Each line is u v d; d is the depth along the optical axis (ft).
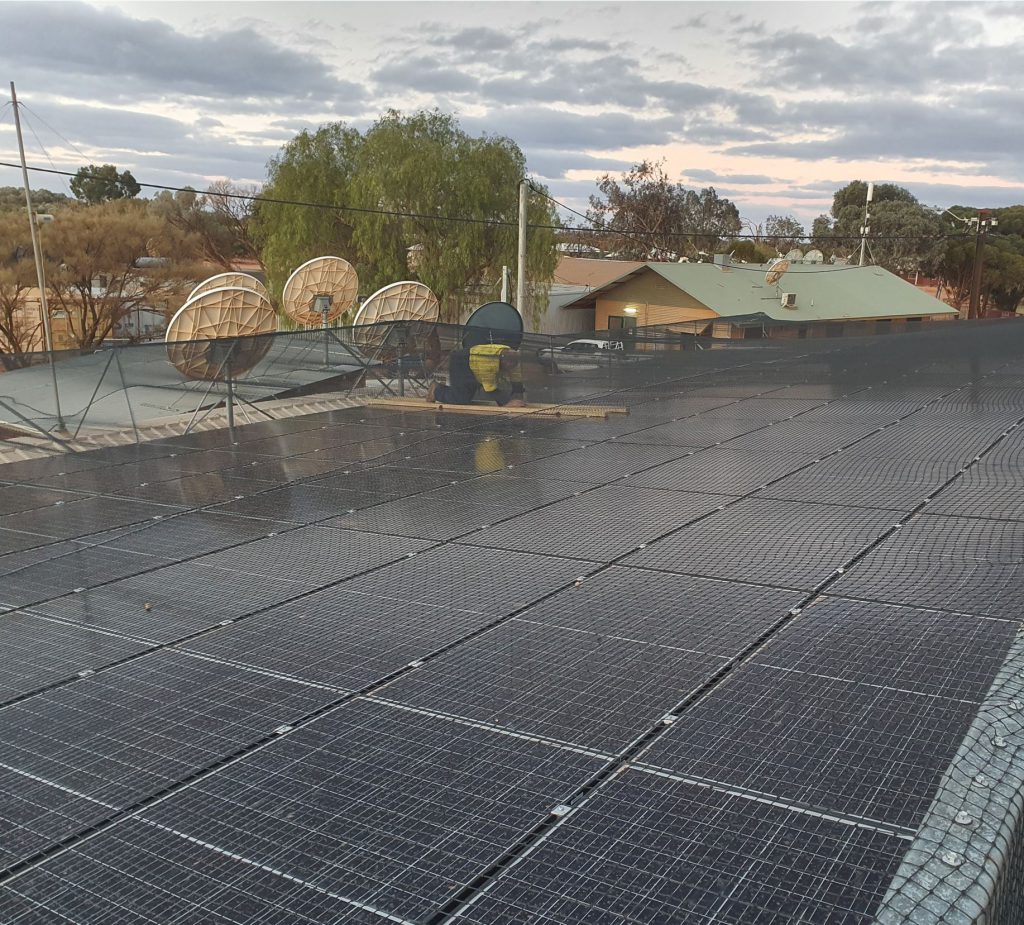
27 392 34.96
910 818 8.65
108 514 22.47
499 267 115.34
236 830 9.06
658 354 47.44
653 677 11.98
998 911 7.05
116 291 148.46
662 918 7.48
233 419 37.19
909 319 139.64
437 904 7.83
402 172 109.60
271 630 14.40
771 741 10.18
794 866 8.04
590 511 20.77
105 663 13.43
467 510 21.43
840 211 261.24
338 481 25.27
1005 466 22.61
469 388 38.81
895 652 12.26
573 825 8.84
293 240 116.06
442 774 9.90
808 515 19.33
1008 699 9.86
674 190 252.21
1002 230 237.86
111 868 8.57
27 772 10.39
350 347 42.78
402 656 13.14
